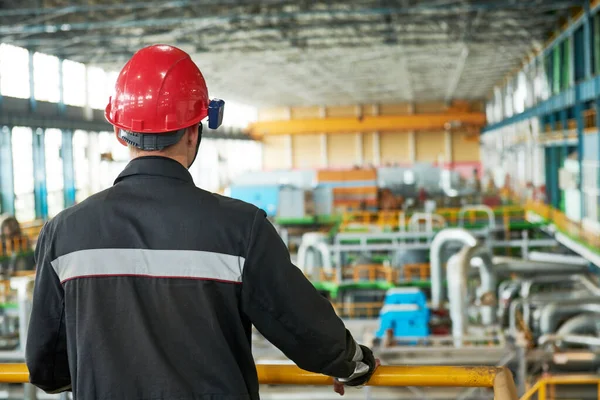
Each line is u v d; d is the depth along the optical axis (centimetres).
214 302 181
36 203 2922
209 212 185
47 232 196
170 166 194
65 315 189
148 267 183
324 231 2795
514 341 1088
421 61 4091
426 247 2300
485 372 214
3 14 2398
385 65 4200
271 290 183
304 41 3406
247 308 184
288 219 2848
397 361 1095
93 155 3538
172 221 185
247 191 3009
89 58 3288
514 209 2941
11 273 1880
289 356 192
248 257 182
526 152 4147
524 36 3419
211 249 182
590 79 2452
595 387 1120
